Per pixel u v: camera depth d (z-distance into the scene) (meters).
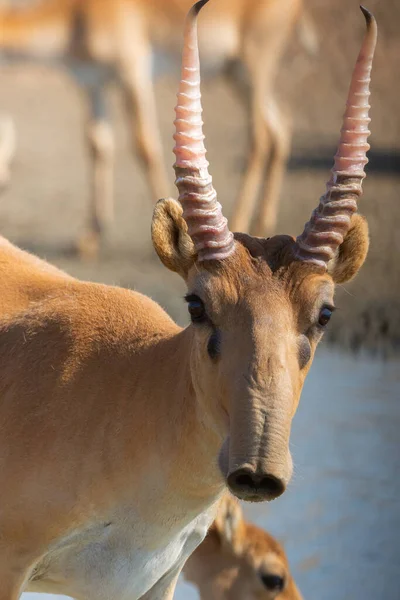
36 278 13.52
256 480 9.84
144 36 36.38
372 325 28.17
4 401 12.22
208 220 10.81
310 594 17.39
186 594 18.03
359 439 22.12
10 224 37.19
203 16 35.72
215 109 55.44
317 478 20.80
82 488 11.75
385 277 31.66
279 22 36.34
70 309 12.67
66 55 36.34
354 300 29.73
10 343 12.66
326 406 23.59
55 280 13.43
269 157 36.03
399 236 35.47
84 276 31.52
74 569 12.22
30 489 11.80
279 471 9.80
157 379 11.80
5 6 37.19
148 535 12.01
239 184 42.31
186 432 11.40
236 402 10.12
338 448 21.77
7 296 13.22
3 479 11.88
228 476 9.88
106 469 11.74
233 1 35.94
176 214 11.32
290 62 58.12
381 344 27.19
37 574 12.37
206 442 11.26
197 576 16.86
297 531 19.20
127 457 11.73
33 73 61.94
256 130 35.88
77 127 52.19
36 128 51.19
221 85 59.06
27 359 12.38
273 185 35.94
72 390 12.02
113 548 12.09
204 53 36.03
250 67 36.22
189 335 11.70
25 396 12.11
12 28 36.09
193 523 12.50
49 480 11.77
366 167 43.78
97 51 35.91
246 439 9.90
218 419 10.64
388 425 22.72
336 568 18.11
